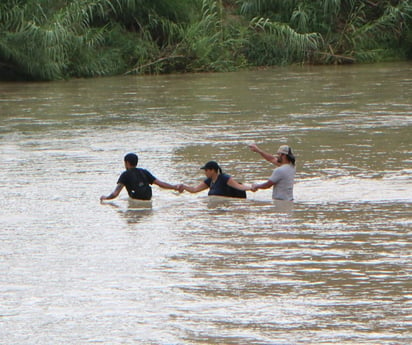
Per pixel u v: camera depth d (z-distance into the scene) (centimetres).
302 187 3941
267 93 7950
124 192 3941
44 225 3325
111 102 7544
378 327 2155
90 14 10012
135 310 2319
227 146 5116
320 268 2658
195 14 10856
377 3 11531
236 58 10731
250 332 2141
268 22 10738
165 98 7775
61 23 9525
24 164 4669
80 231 3219
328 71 10106
